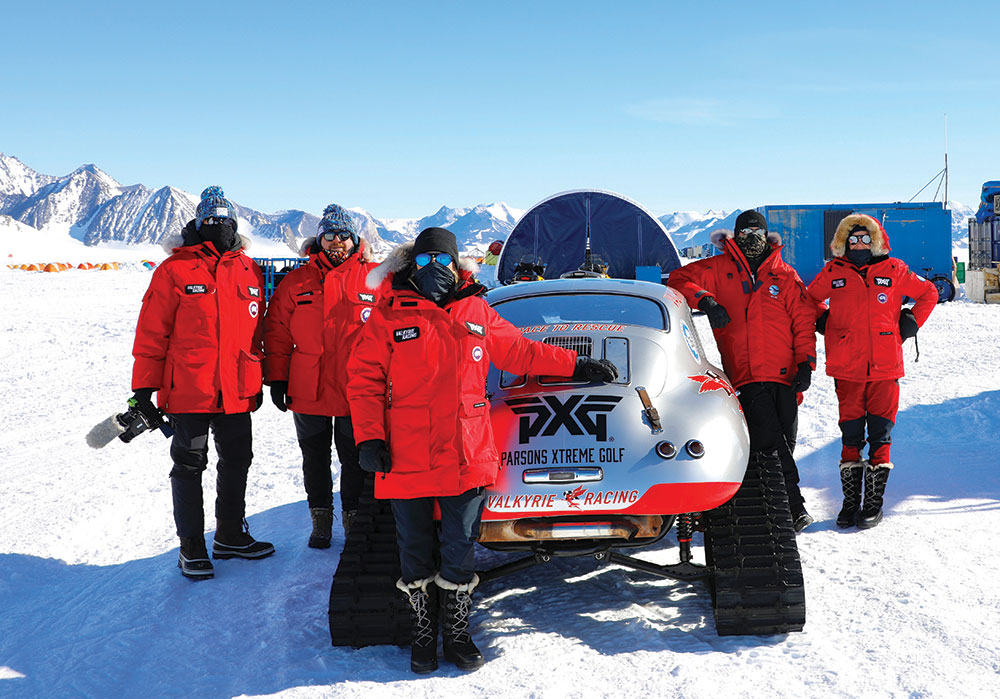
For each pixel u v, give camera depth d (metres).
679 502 3.70
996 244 24.81
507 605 4.37
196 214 5.07
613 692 3.29
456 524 3.64
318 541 5.44
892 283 5.36
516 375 4.36
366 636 3.85
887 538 5.04
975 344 12.79
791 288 5.23
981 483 6.05
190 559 4.95
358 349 3.67
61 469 8.12
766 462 4.24
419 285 3.70
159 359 4.90
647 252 13.88
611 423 3.91
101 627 4.32
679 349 4.49
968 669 3.35
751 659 3.52
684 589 4.45
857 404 5.38
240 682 3.60
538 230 13.95
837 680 3.29
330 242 5.27
